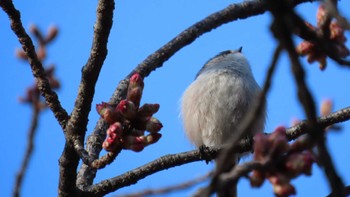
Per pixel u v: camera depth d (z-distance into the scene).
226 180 3.88
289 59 3.31
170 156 7.59
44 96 6.59
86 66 6.34
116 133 5.24
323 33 4.53
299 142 4.05
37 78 6.57
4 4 6.34
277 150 4.02
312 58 4.82
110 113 5.33
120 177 7.36
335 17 3.76
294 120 7.62
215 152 7.99
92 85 6.39
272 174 3.98
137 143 5.32
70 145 6.56
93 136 8.09
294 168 3.95
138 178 7.39
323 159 3.41
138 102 5.40
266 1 3.34
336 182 3.38
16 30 6.46
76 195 7.08
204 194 3.39
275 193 3.96
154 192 4.31
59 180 6.93
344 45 4.54
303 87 3.30
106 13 6.10
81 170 7.87
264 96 3.47
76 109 6.47
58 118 6.59
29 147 6.47
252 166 3.94
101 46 6.24
